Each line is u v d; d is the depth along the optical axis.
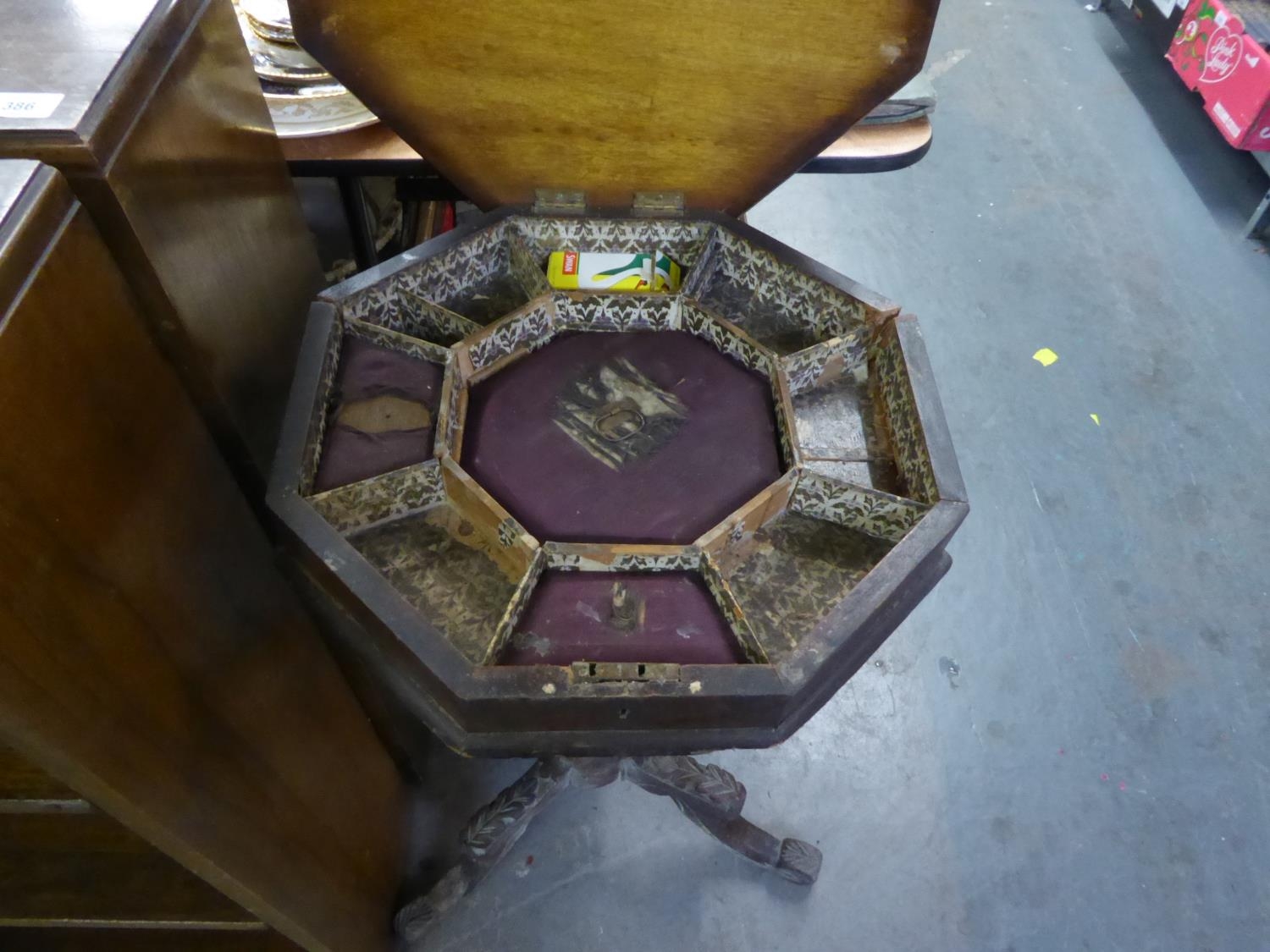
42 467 0.53
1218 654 1.58
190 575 0.72
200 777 0.70
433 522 0.80
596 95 0.85
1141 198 2.38
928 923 1.30
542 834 1.36
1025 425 1.90
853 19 0.79
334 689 1.04
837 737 1.47
